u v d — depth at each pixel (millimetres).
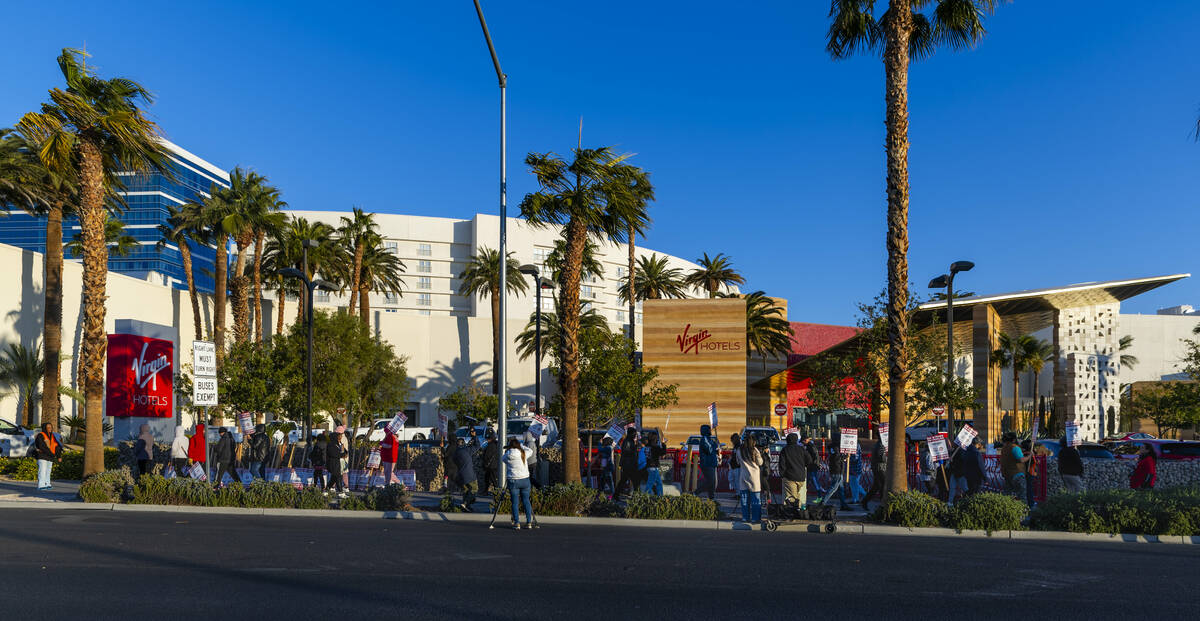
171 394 28859
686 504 17000
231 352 37500
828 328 70188
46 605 8250
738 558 11922
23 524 15148
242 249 53469
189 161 107938
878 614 8227
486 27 18391
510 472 15438
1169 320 108000
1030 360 78750
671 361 37219
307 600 8617
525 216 21203
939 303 43062
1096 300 51469
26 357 42094
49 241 37312
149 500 18797
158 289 55062
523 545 13055
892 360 17250
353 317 50625
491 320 71000
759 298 59406
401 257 94750
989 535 15156
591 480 23641
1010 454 18312
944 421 31984
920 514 15961
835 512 16281
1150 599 9117
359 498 18719
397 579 9852
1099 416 50531
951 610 8445
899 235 17375
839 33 19375
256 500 18453
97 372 22172
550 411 40031
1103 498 15602
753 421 64250
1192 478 20875
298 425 43344
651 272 67812
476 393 57750
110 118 21281
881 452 19500
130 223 100938
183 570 10328
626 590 9312
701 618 7977
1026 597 9164
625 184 21250
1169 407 46719
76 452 27922
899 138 17422
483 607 8359
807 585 9758
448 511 18000
